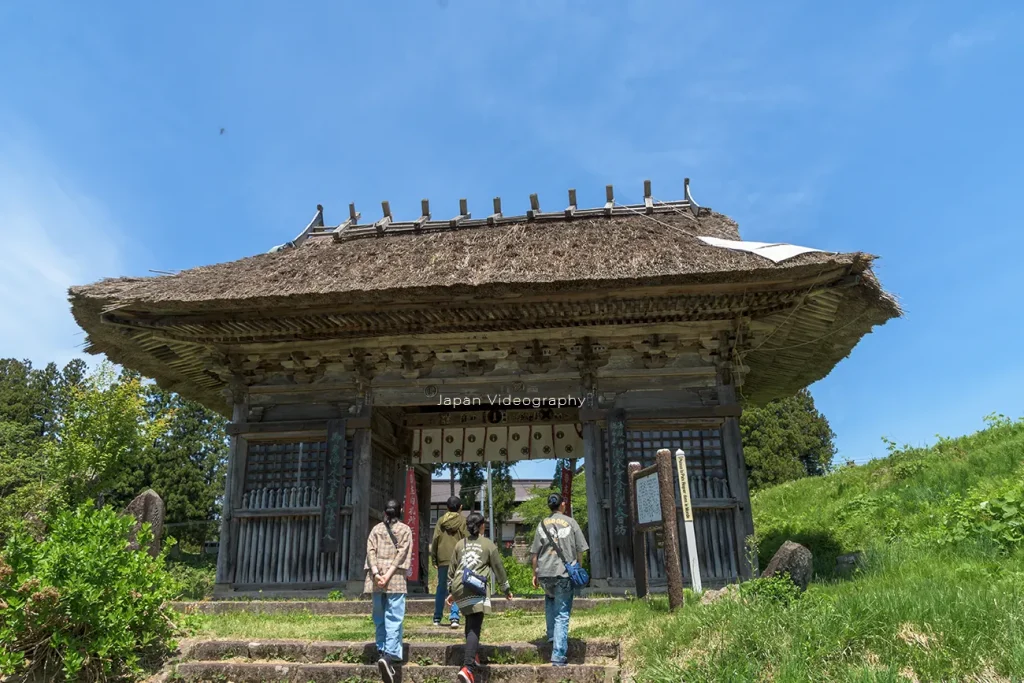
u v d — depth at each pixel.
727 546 10.65
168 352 13.30
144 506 8.85
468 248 12.61
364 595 10.95
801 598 6.68
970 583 7.12
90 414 23.55
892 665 5.08
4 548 7.23
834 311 11.37
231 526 11.67
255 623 8.67
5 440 33.84
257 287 11.27
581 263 10.88
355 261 12.45
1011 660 5.04
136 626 7.26
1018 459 12.34
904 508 12.54
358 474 11.67
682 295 10.59
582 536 7.08
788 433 36.12
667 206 14.67
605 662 6.93
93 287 11.61
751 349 11.79
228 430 12.12
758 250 10.55
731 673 5.37
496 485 34.91
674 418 11.20
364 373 12.23
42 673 6.58
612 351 11.88
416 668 6.71
